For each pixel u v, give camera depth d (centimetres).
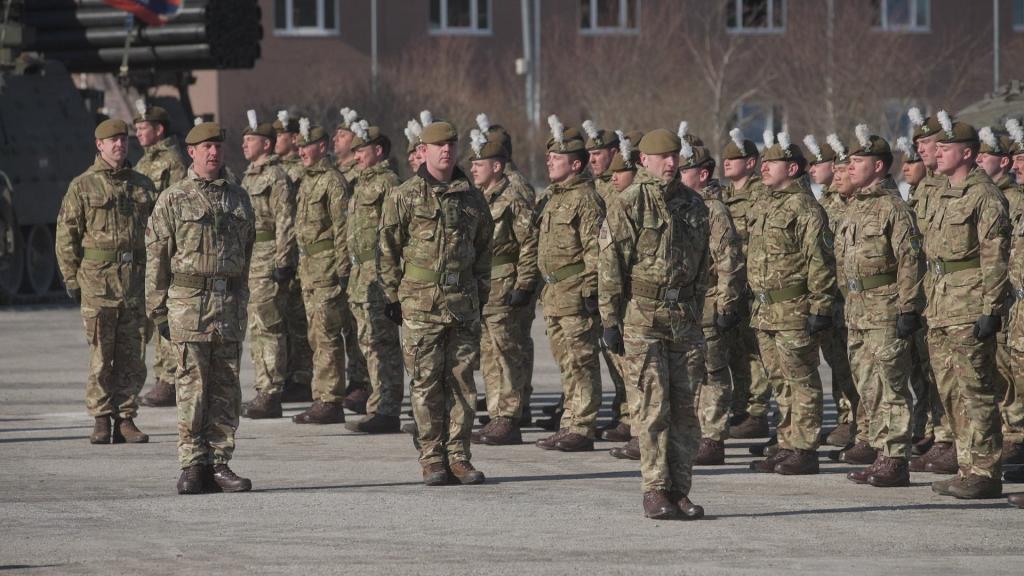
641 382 2081
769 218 2509
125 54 6919
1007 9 10294
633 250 2066
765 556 1880
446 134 2333
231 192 2350
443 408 2398
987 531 2036
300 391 3478
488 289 2406
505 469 2550
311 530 2033
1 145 6134
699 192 2556
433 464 2394
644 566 1822
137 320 2811
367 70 10106
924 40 10081
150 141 3206
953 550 1922
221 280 2322
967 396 2273
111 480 2423
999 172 2588
